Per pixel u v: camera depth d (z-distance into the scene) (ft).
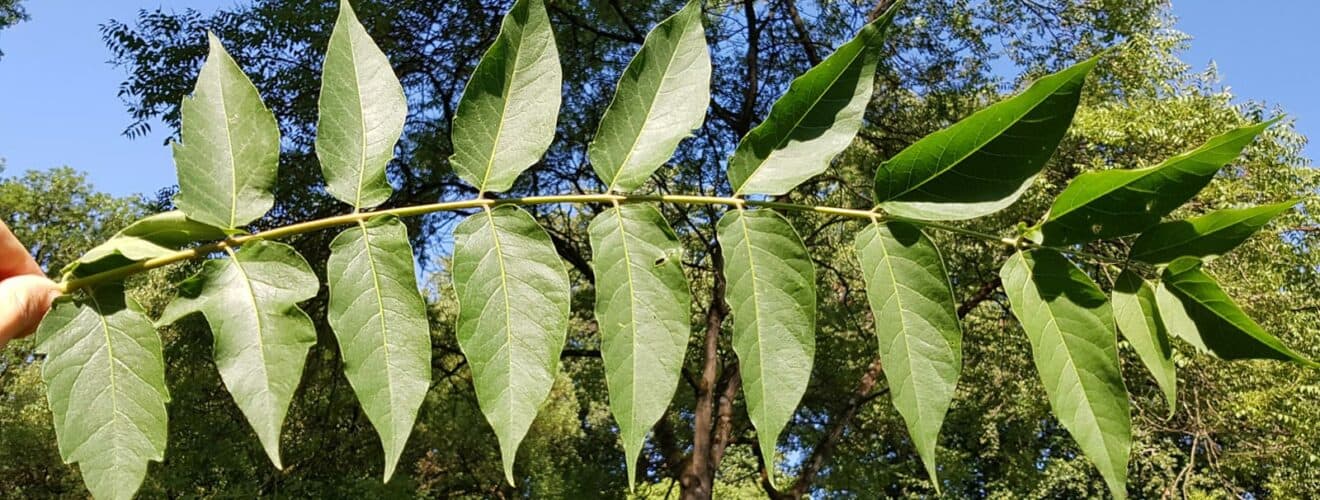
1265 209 3.72
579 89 39.06
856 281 44.45
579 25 36.94
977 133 3.61
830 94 3.89
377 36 34.55
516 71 4.01
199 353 34.17
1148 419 35.73
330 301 3.55
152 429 3.44
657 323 3.62
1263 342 3.69
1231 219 3.79
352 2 33.32
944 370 3.54
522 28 4.09
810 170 3.78
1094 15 40.32
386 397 3.45
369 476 39.29
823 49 40.47
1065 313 3.65
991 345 42.32
